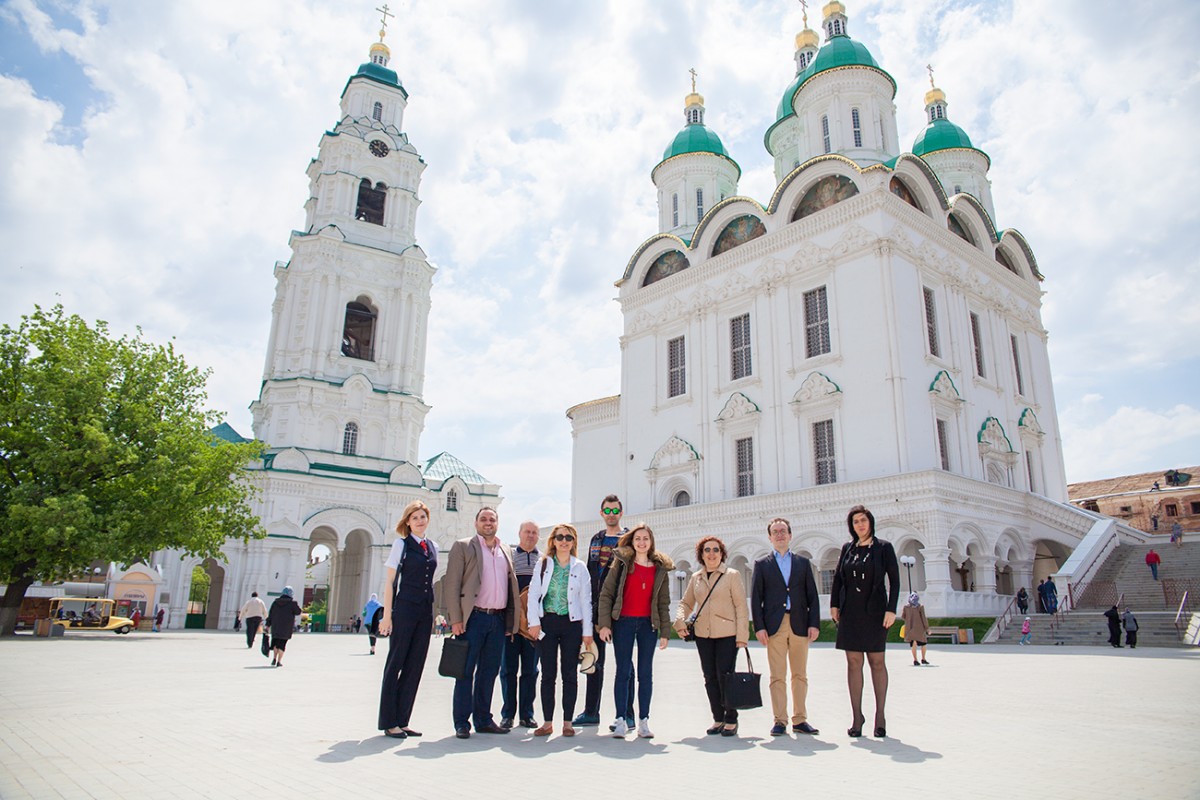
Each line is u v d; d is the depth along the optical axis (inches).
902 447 1184.2
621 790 214.5
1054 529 1246.3
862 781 225.8
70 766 238.4
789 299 1396.4
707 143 1951.3
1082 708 385.1
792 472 1325.0
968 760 257.0
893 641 1065.5
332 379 2087.8
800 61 1887.3
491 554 337.7
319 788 215.0
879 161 1566.2
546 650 329.4
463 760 258.8
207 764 244.5
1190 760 254.8
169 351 1331.2
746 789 215.8
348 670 655.8
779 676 325.4
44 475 1154.7
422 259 2279.8
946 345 1342.3
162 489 1213.1
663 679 585.9
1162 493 2113.7
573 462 1911.9
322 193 2249.0
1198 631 848.9
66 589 1924.2
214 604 1956.2
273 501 1908.2
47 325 1232.8
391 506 2070.6
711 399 1485.0
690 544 1376.7
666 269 1680.6
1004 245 1619.1
